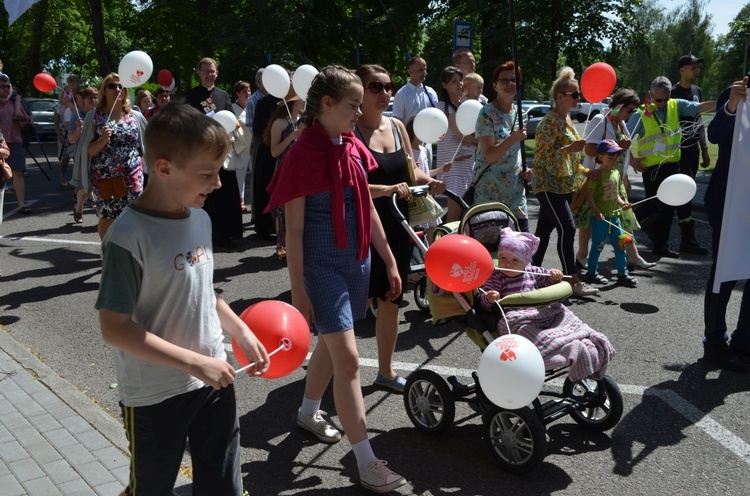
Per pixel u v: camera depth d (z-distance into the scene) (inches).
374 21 849.5
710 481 137.6
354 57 901.8
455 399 151.1
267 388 181.2
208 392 96.0
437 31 889.5
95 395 176.1
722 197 189.8
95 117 261.6
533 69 665.0
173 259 89.6
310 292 131.6
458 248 132.0
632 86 2165.4
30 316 237.0
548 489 134.1
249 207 454.3
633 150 321.4
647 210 321.1
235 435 100.3
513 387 114.8
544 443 132.9
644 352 205.5
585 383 156.5
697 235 370.9
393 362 198.5
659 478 138.3
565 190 242.7
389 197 155.0
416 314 241.0
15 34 1366.9
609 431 157.2
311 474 139.9
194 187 88.2
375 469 131.2
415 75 315.3
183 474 137.1
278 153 263.1
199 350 94.1
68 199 483.5
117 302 86.0
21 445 145.5
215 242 335.6
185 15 947.3
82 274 288.7
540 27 644.1
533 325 143.1
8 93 410.6
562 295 143.5
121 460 139.9
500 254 151.4
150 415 92.5
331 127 129.8
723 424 161.0
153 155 86.7
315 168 128.5
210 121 88.3
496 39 655.8
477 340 150.2
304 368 193.9
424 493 132.8
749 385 182.2
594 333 143.2
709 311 195.2
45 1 1285.7
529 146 942.4
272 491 133.8
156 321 90.9
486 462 143.8
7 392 171.5
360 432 132.1
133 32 1029.2
